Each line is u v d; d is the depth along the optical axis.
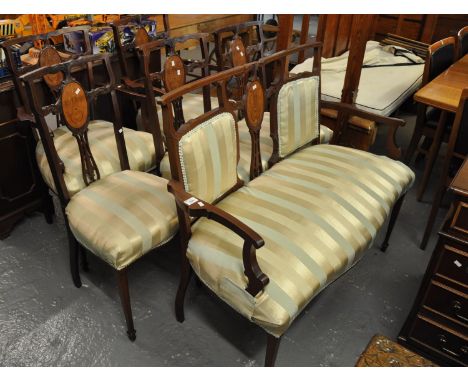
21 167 1.75
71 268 1.57
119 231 1.28
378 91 2.47
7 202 1.77
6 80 1.63
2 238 1.82
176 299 1.44
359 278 1.70
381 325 1.51
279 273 1.13
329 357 1.40
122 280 1.30
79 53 1.83
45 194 1.86
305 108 1.65
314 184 1.45
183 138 1.19
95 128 1.79
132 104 2.12
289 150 1.65
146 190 1.44
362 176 1.52
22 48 1.85
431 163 2.04
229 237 1.22
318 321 1.51
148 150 1.73
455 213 1.11
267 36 3.48
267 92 1.49
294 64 3.00
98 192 1.43
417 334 1.36
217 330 1.47
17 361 1.35
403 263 1.78
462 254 1.14
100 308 1.54
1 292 1.58
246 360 1.38
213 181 1.32
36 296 1.57
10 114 1.62
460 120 1.52
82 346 1.41
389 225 1.77
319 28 2.68
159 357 1.38
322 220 1.30
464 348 1.27
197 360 1.38
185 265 1.34
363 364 1.37
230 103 1.34
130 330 1.40
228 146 1.34
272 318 1.08
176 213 1.38
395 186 1.53
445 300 1.24
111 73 1.46
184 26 3.36
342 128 2.24
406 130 2.91
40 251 1.78
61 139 1.68
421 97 1.71
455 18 3.25
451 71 1.99
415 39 3.47
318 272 1.17
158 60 2.21
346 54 2.90
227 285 1.15
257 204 1.35
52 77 1.69
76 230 1.34
